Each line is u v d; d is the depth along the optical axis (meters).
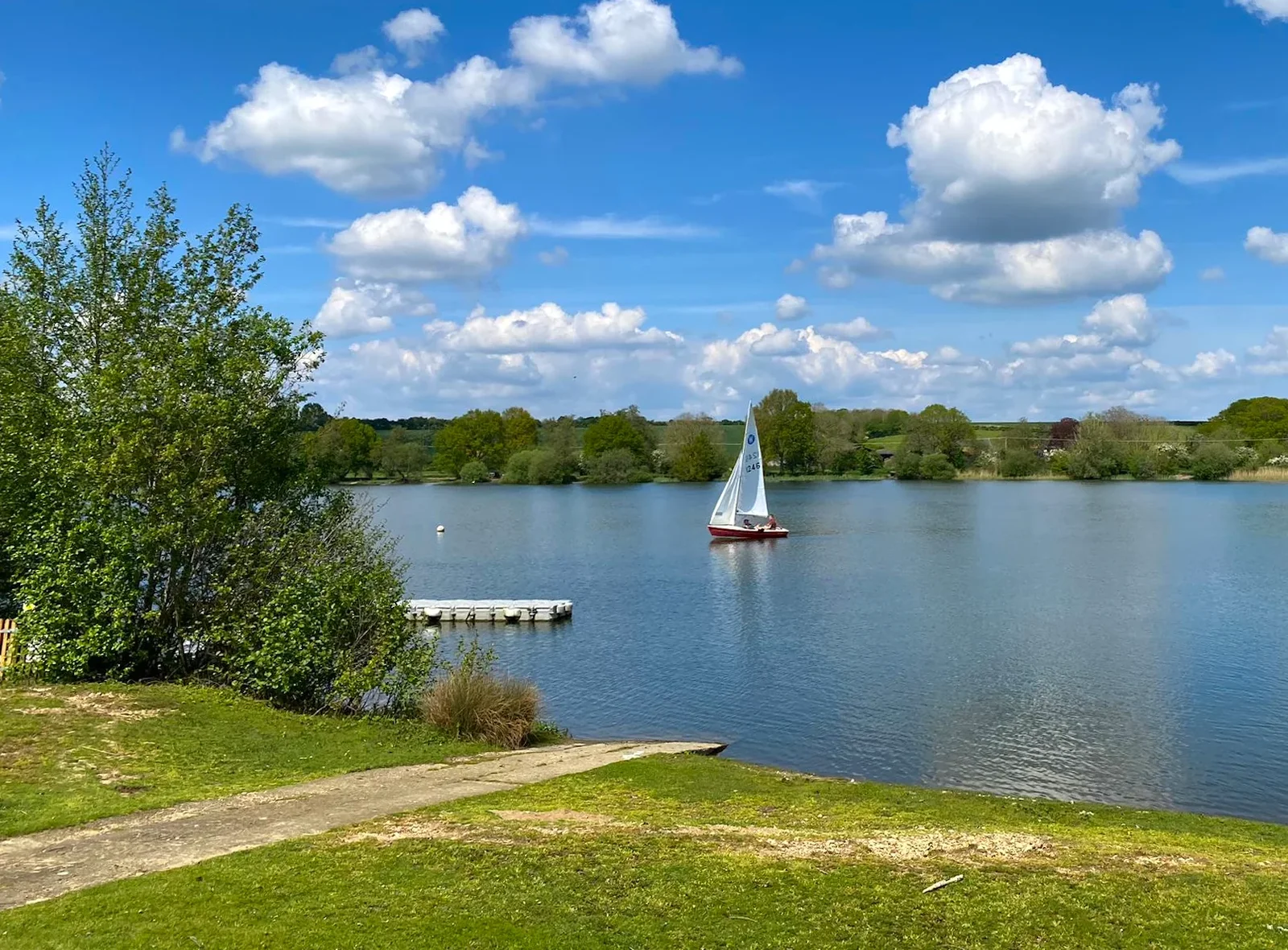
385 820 15.04
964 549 78.62
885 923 11.50
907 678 35.62
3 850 13.11
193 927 10.43
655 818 16.17
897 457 175.25
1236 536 84.44
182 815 14.99
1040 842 15.23
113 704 21.34
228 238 28.05
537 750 22.88
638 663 39.12
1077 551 76.12
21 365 25.88
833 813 18.00
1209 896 12.65
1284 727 28.83
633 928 11.02
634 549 82.88
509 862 12.91
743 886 12.48
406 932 10.52
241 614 24.89
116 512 23.73
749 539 88.94
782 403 176.50
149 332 26.98
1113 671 36.28
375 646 24.89
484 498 148.25
